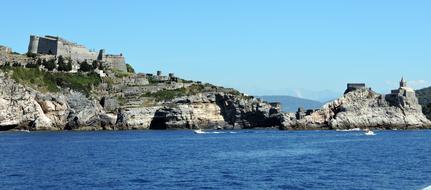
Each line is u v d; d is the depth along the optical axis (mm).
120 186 65500
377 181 69625
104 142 177000
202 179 72000
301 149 137000
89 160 103688
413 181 69625
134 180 71000
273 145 157250
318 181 69750
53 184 67312
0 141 179375
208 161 100312
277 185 66375
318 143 168250
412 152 123938
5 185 66688
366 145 156125
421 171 80750
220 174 77625
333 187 64500
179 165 92125
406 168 85250
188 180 71062
